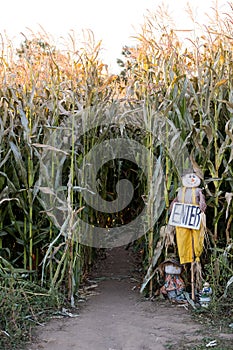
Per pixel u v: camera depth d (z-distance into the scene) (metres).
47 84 5.50
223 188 5.33
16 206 5.24
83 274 6.00
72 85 5.07
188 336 3.97
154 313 4.62
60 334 4.02
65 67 5.36
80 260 5.41
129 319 4.44
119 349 3.71
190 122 5.03
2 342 3.75
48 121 5.30
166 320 4.39
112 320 4.41
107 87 6.09
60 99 5.80
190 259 4.84
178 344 3.79
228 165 4.91
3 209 5.07
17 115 5.28
